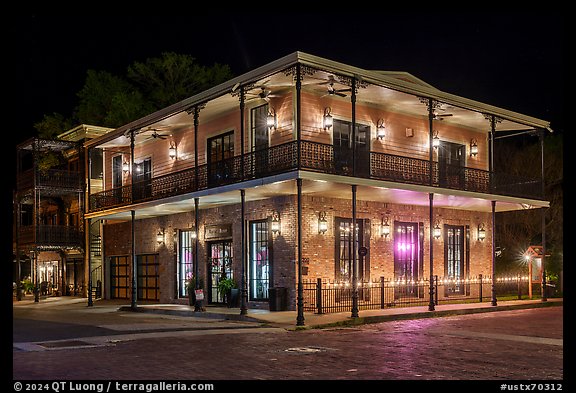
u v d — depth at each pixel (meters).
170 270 26.50
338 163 20.88
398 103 22.42
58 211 36.78
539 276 27.44
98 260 33.12
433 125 24.95
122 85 43.12
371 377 9.02
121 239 30.75
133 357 11.00
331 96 21.25
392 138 23.14
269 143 21.12
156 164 27.92
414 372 9.45
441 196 21.98
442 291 24.77
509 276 31.06
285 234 20.59
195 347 12.33
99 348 12.34
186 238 26.03
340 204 21.59
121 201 27.52
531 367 9.95
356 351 11.74
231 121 23.17
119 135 27.23
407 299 23.16
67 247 33.09
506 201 24.09
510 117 24.66
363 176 19.36
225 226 23.36
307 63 17.53
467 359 10.77
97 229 33.41
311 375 9.18
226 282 22.08
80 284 34.47
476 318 19.27
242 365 10.09
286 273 20.38
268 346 12.49
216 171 23.53
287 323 16.94
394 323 17.69
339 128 21.52
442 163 24.45
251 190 19.70
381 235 22.77
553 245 32.50
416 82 23.03
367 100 21.89
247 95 20.97
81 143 33.66
